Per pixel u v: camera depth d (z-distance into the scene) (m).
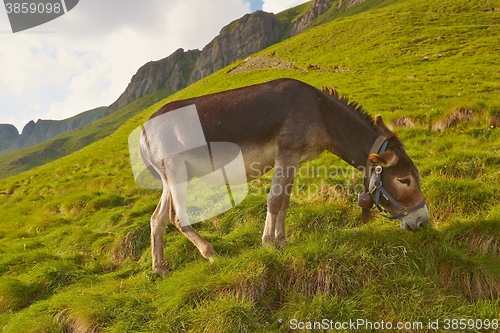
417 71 28.86
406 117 13.03
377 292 4.09
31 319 4.73
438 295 3.96
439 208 5.63
